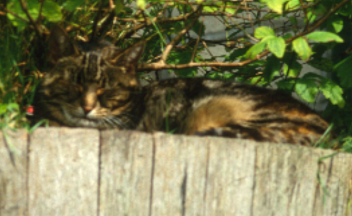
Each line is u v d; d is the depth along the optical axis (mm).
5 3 5480
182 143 3980
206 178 4023
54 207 3869
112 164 3912
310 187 4219
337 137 5848
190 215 4016
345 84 6504
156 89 6129
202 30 7453
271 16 6711
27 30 5695
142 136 3934
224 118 5660
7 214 3822
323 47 6848
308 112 5750
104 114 5590
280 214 4160
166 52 6227
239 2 6391
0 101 5020
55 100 5535
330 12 5797
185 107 5961
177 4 6680
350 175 4324
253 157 4082
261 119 5551
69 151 3859
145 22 6586
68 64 5520
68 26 6117
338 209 4309
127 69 5824
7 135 3791
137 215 3965
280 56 5117
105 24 6340
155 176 3957
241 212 4094
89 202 3906
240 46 7867
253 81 7004
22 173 3822
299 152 4180
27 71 5703
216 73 7527
